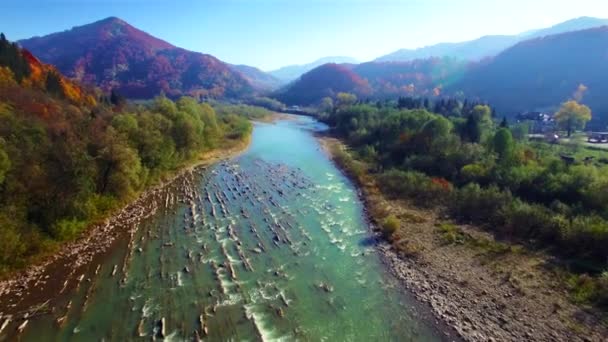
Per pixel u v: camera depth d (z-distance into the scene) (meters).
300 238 38.66
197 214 44.88
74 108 66.94
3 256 28.73
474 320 25.31
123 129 51.59
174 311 26.23
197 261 33.31
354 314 26.30
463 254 34.09
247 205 48.62
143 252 34.72
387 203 48.50
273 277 31.00
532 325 24.45
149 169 54.72
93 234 37.72
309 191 55.16
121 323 24.84
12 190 31.84
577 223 33.78
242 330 24.44
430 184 50.81
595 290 27.14
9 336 23.31
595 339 22.94
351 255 35.06
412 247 35.88
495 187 45.00
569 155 64.75
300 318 25.80
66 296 27.47
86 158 39.06
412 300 27.91
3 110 44.78
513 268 31.22
